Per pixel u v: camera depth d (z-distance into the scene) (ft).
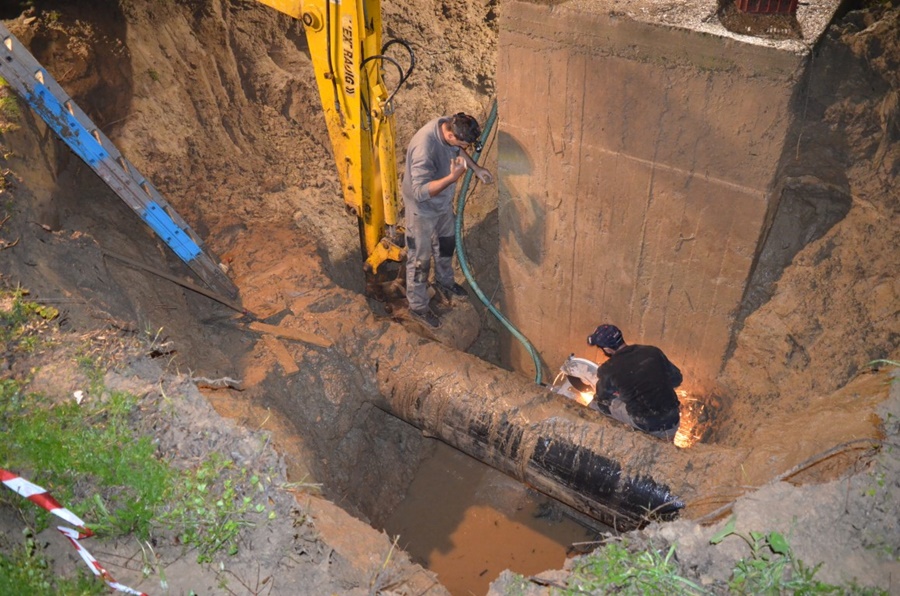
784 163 15.29
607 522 14.83
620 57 15.15
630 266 18.30
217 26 22.17
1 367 11.50
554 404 15.46
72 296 13.57
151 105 20.29
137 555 9.52
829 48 15.94
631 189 16.94
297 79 22.26
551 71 16.16
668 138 15.67
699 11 14.67
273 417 14.80
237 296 17.95
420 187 16.65
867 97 15.83
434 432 16.62
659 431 16.19
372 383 16.80
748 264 16.49
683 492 13.56
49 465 10.10
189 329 16.16
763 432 13.74
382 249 19.15
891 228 15.62
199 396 11.31
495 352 22.27
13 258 13.43
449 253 19.47
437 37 23.13
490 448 15.70
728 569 9.14
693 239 16.89
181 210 19.66
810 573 8.87
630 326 19.56
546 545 18.10
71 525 9.52
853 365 14.80
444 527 18.43
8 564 9.07
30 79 14.23
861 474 9.94
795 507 9.64
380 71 16.08
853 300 15.60
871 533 9.31
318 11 14.82
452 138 16.19
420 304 19.10
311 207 20.74
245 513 9.91
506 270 20.54
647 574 9.06
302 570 9.59
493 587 9.37
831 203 16.83
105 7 20.56
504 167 18.53
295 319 17.38
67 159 17.37
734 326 17.79
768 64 13.73
